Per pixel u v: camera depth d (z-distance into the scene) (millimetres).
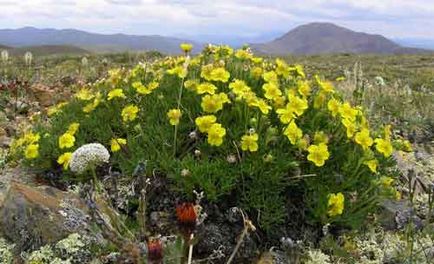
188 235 177
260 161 323
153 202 328
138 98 389
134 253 208
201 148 336
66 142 356
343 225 338
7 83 708
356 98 495
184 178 312
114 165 360
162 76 403
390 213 354
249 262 308
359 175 347
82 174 353
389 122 653
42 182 377
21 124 539
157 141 345
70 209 290
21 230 291
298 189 337
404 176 426
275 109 357
